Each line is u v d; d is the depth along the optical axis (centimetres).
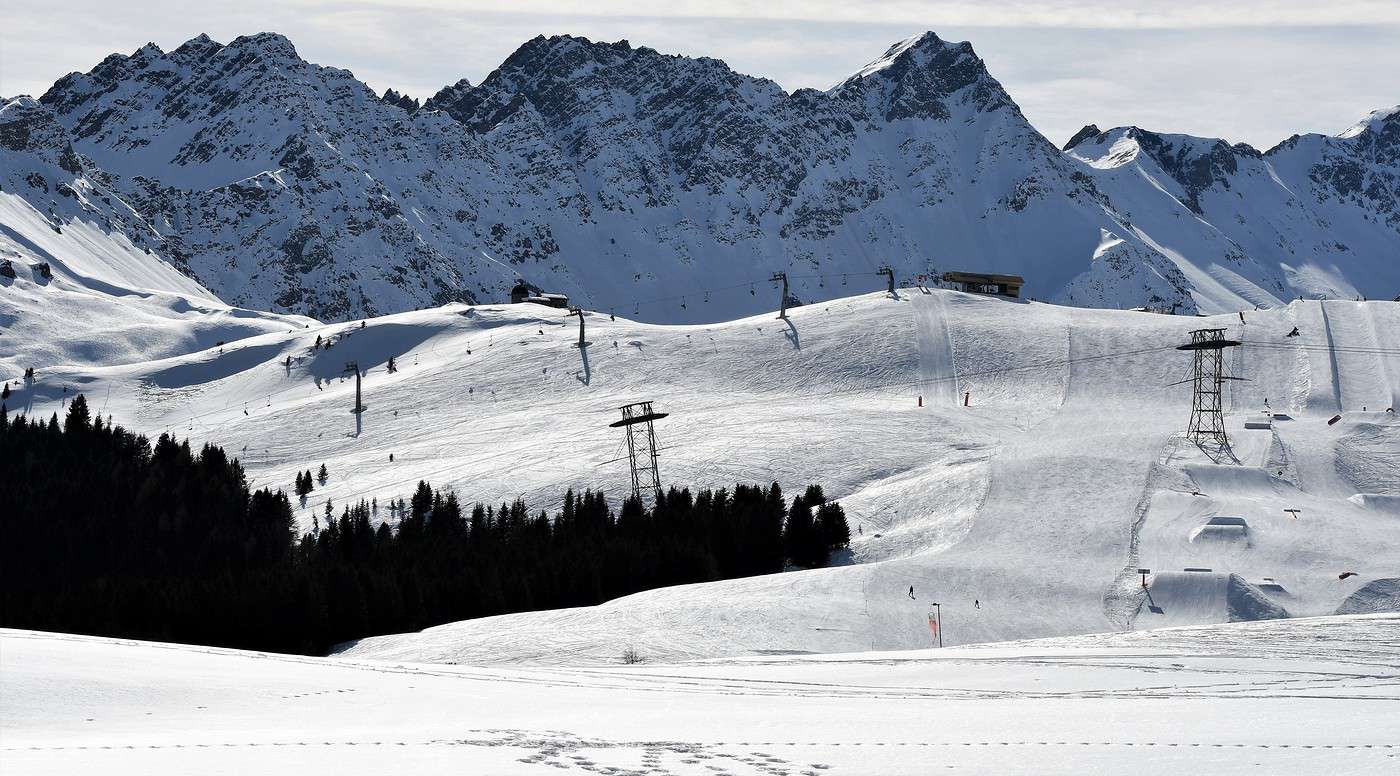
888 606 16250
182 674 6950
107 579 19075
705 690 8012
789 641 14638
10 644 7462
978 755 4969
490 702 6912
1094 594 17050
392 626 17375
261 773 4381
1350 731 5422
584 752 5028
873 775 4644
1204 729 5541
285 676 7325
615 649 13838
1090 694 7600
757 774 4647
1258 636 11225
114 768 4394
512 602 18338
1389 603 16638
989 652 11375
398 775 4428
